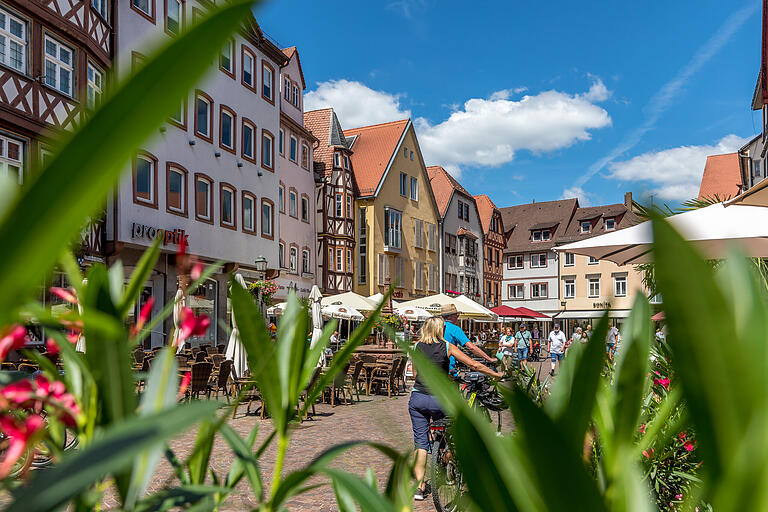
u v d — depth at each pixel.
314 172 36.50
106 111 0.27
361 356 14.42
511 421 0.35
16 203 0.27
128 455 0.38
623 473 0.42
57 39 15.92
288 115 32.12
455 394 0.39
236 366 11.03
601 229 63.75
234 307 0.79
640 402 0.42
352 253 37.50
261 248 26.83
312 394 0.82
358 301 22.97
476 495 0.36
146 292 19.88
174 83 0.27
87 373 0.68
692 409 0.30
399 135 43.66
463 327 49.75
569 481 0.33
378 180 41.00
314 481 6.12
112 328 0.45
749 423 0.28
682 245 0.28
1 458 0.58
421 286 45.41
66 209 0.27
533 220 68.00
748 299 0.30
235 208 24.94
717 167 44.84
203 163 22.92
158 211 20.30
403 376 15.54
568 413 0.41
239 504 0.86
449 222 51.41
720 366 0.28
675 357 0.29
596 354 0.40
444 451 4.59
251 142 26.45
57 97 15.57
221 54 0.28
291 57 32.72
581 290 62.84
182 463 0.79
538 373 2.98
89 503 0.66
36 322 0.43
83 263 11.88
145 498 0.71
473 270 55.41
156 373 0.80
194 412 0.41
